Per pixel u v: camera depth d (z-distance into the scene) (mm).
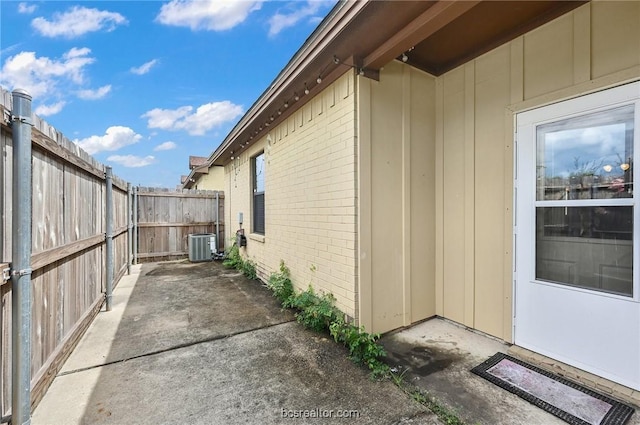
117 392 2203
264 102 4508
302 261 4172
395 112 3281
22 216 1769
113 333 3256
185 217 8227
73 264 2875
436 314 3646
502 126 2938
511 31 2820
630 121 2168
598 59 2307
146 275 6184
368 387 2244
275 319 3674
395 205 3297
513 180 2844
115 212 5035
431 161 3600
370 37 2664
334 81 3336
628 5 2160
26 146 1790
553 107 2566
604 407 1999
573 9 2428
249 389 2232
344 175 3178
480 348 2842
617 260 2227
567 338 2471
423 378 2352
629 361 2143
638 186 2119
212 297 4625
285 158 4680
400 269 3334
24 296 1776
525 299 2760
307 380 2344
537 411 1967
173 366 2566
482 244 3125
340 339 2998
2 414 1721
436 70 3559
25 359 1773
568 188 2496
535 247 2697
